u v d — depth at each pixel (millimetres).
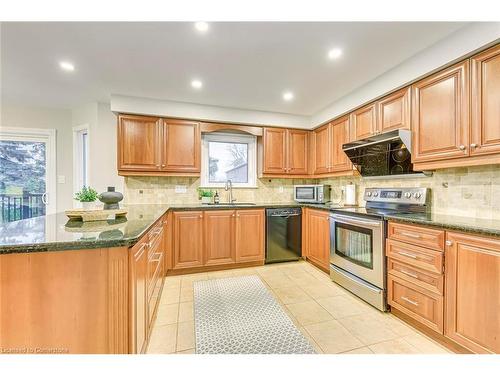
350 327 1889
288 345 1661
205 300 2346
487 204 1896
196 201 3650
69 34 1805
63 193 3641
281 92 2914
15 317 1091
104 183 3352
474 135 1696
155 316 2014
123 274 1192
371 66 2293
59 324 1130
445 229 1634
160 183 3486
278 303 2281
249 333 1803
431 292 1720
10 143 3508
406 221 1917
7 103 3393
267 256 3395
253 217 3326
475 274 1457
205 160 3785
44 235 1229
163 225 2631
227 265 3254
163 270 2650
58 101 3305
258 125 3635
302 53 2066
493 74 1598
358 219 2400
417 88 2129
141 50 2029
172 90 2855
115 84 2701
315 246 3275
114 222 1698
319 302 2299
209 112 3348
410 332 1826
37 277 1107
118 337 1181
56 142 3609
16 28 1733
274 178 4059
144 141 3111
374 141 2438
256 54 2084
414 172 2404
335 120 3326
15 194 3531
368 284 2271
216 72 2412
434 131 1980
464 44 1711
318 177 3740
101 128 3355
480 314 1429
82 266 1150
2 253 1021
